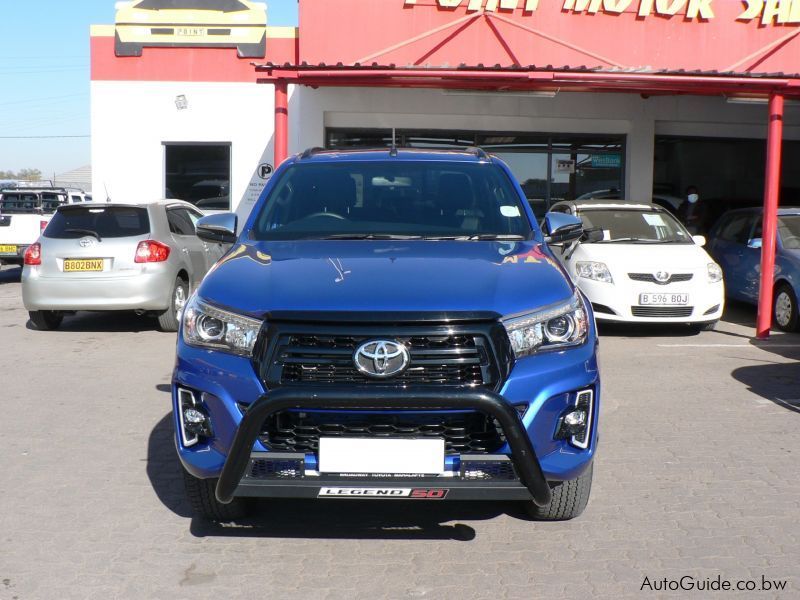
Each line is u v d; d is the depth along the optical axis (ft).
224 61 53.78
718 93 38.04
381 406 12.21
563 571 13.48
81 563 13.75
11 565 13.66
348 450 12.63
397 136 53.01
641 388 26.16
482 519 15.69
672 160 55.57
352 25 47.06
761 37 48.37
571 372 13.19
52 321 37.14
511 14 47.37
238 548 14.39
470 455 12.60
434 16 47.06
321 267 14.34
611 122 53.98
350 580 13.19
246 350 13.03
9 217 57.82
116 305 34.88
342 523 15.52
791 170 57.21
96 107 54.13
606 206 40.19
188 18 53.52
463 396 12.19
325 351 12.64
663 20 47.93
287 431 12.82
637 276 34.91
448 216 17.37
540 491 12.66
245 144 54.24
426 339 12.69
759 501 16.53
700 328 36.94
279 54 53.72
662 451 19.74
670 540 14.69
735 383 26.89
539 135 53.72
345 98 51.70
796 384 26.76
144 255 34.91
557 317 13.39
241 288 13.73
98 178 54.44
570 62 47.70
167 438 20.84
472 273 14.02
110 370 28.73
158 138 54.29
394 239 16.51
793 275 36.47
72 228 35.35
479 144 53.42
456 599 12.55
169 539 14.75
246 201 54.54
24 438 20.80
